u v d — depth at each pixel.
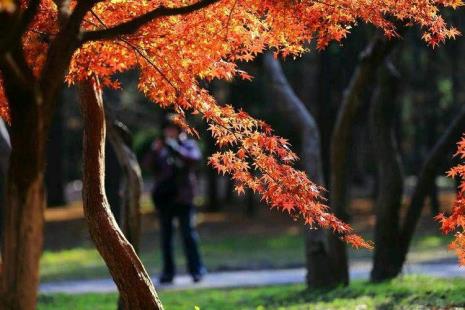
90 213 8.34
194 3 7.64
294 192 8.15
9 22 6.02
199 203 47.72
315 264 15.62
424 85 36.25
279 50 8.55
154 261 25.89
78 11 6.71
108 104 12.43
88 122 8.40
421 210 15.98
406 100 41.62
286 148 8.28
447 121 37.22
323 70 29.36
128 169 12.48
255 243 30.52
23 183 6.43
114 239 8.30
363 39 24.58
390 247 16.00
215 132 8.40
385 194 15.98
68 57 6.69
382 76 15.95
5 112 8.02
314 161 15.93
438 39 8.38
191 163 19.22
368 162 40.94
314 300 13.89
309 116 16.23
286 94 16.45
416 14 8.18
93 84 8.39
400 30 13.07
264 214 41.31
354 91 15.11
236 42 8.40
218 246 29.88
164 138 19.20
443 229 9.11
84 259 26.78
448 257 22.50
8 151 13.34
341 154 15.42
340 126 15.36
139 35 8.02
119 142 12.52
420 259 22.30
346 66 27.55
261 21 8.24
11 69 6.25
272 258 25.53
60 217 39.66
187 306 14.49
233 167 8.35
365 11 8.08
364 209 39.91
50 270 24.03
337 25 8.24
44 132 6.54
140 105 37.91
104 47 8.21
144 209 45.31
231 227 36.78
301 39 8.31
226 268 22.92
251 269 22.55
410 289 13.82
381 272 16.05
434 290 13.27
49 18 7.73
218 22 8.12
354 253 25.53
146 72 8.40
